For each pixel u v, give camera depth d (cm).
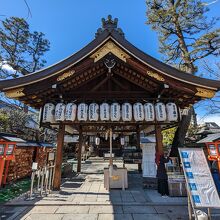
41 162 1203
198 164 440
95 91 738
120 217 440
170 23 1234
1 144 617
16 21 1911
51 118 666
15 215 450
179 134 1100
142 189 728
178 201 557
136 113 663
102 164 1652
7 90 613
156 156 694
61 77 645
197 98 717
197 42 1058
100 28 691
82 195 619
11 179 850
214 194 400
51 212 469
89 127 1250
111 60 669
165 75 664
